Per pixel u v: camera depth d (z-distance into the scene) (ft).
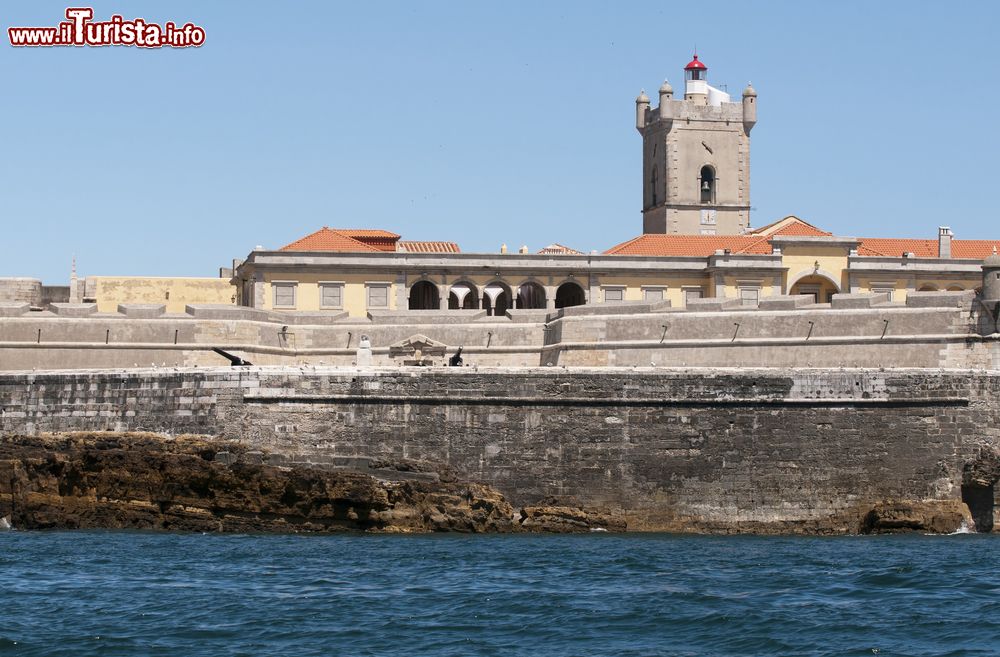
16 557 289.12
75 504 347.36
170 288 538.47
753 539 340.18
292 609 235.81
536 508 353.51
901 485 358.84
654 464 356.38
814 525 355.97
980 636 219.20
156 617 229.04
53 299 538.88
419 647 212.02
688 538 340.39
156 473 345.51
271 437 355.36
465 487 351.25
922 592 254.27
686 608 238.48
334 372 357.82
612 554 302.45
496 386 357.00
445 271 521.24
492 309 535.60
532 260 526.98
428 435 356.79
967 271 543.39
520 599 245.24
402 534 340.59
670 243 552.00
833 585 261.03
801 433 357.61
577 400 356.79
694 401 357.00
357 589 253.85
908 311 405.39
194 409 358.64
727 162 621.72
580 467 355.77
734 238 558.15
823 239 533.96
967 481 359.05
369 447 356.79
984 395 361.30
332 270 513.04
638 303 437.99
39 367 436.76
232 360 371.97
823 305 424.05
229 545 312.09
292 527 341.00
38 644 211.61
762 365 418.10
